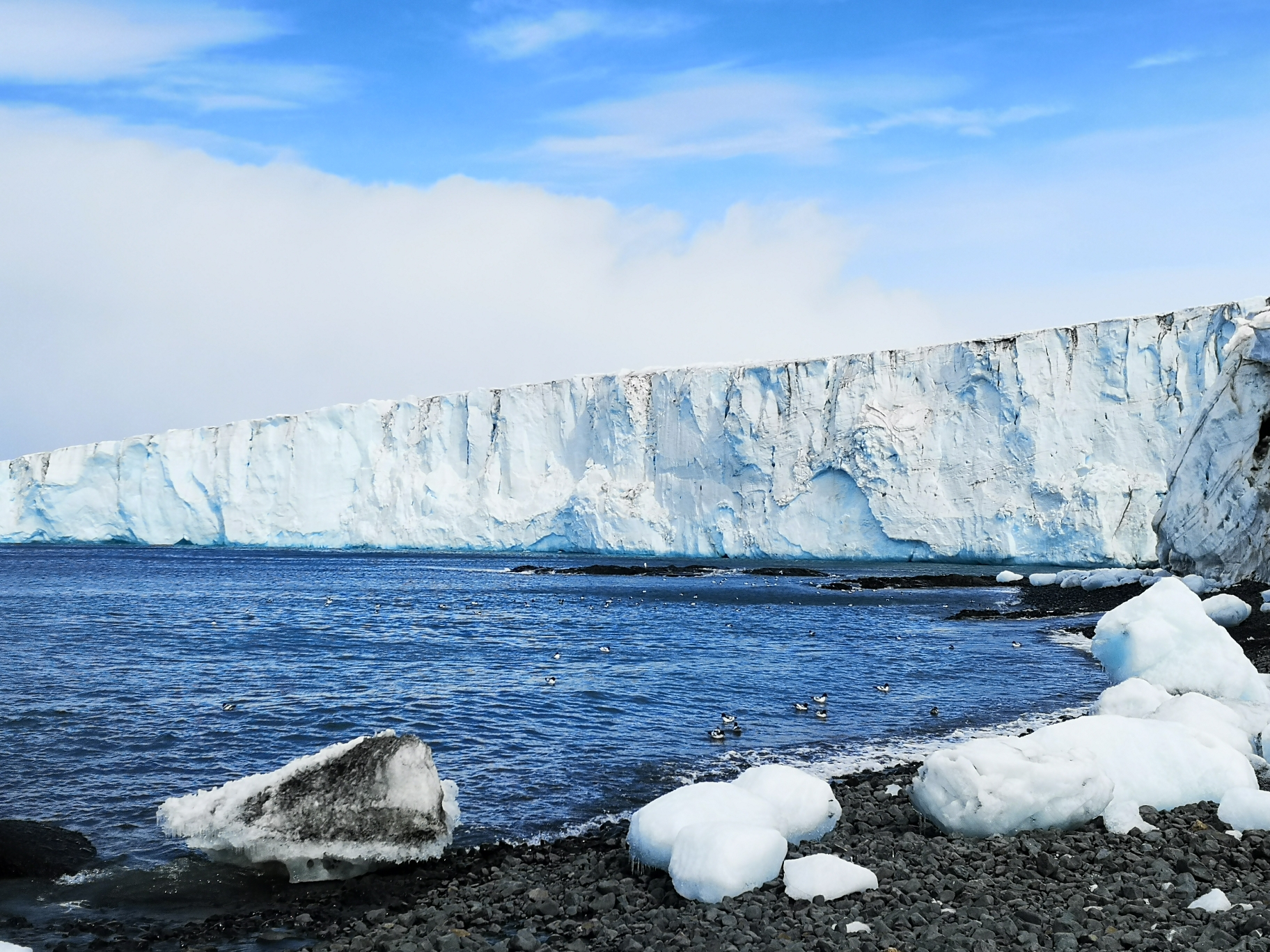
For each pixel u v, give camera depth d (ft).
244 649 87.40
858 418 234.99
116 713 57.47
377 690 66.18
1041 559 206.69
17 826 34.91
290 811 32.45
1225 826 31.58
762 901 26.16
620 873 30.37
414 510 272.31
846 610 126.41
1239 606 81.66
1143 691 43.98
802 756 48.03
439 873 32.30
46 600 139.33
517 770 45.78
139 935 27.35
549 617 119.14
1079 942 22.40
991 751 31.60
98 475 280.92
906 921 23.90
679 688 67.62
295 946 26.58
